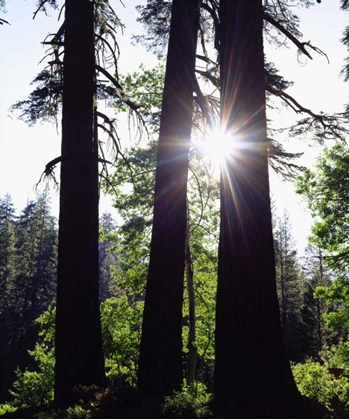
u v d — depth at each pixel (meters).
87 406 7.09
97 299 9.76
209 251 20.48
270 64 10.99
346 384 11.64
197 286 21.66
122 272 21.66
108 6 11.49
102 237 20.89
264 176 7.49
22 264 54.06
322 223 22.05
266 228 7.29
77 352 9.22
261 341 6.77
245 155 7.54
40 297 49.19
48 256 55.72
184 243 8.96
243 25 7.90
